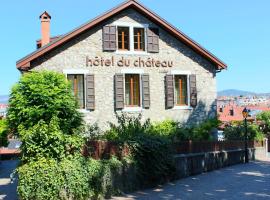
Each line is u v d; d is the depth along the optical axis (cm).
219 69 2659
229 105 7475
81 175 1384
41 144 1349
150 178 1706
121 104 2372
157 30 2514
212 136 2605
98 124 2331
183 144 2039
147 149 1703
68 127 1423
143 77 2445
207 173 2167
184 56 2583
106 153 1574
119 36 2439
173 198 1420
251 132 3769
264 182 1733
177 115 2536
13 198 1485
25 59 2188
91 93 2320
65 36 2258
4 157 3556
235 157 2800
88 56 2338
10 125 1407
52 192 1309
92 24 2312
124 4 2386
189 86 2581
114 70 2389
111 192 1492
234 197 1387
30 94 1380
